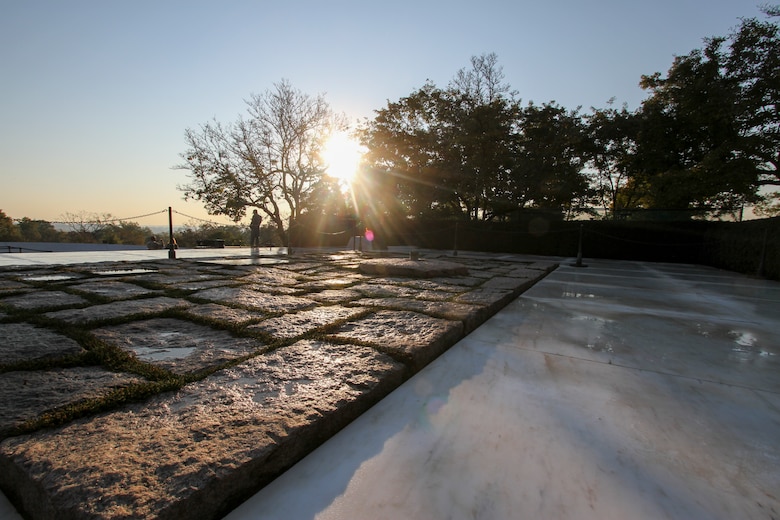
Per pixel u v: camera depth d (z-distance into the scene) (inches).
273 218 655.8
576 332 101.1
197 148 608.4
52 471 33.1
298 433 42.4
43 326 80.0
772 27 398.9
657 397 61.2
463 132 592.1
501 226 558.6
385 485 39.0
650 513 35.8
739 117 406.9
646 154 538.6
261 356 66.8
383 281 173.8
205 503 32.5
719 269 347.6
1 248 502.6
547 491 38.5
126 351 66.9
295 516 34.5
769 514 35.8
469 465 42.5
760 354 85.1
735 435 50.2
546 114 616.4
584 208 528.1
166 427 41.8
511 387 64.1
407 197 671.8
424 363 73.3
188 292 128.9
